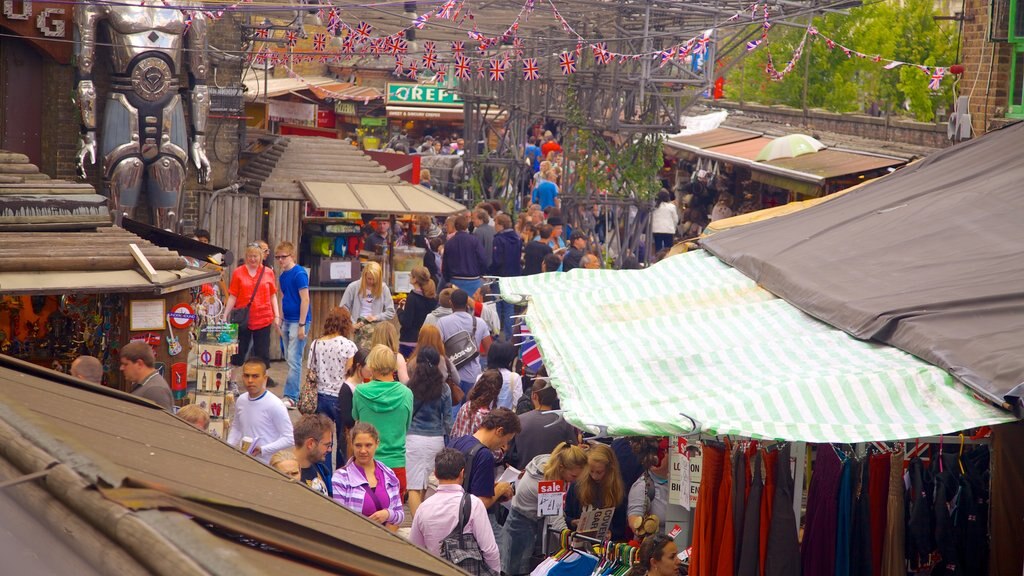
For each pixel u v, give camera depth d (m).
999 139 10.64
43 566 1.66
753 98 36.91
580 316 8.72
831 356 6.75
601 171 23.08
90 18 17.27
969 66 15.12
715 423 5.96
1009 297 6.64
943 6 32.94
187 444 3.20
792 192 22.97
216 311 12.95
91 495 1.83
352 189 18.94
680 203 29.23
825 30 33.44
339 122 40.19
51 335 10.99
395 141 37.66
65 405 3.07
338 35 20.16
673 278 9.64
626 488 8.58
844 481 6.91
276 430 9.48
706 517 7.16
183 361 11.15
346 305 14.73
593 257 17.56
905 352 6.53
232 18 19.84
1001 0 14.09
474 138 30.03
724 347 7.38
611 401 6.67
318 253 18.70
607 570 7.69
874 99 33.97
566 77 24.34
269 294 15.24
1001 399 5.61
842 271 8.15
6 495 1.80
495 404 10.41
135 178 17.86
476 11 20.73
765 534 6.91
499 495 9.08
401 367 11.36
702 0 18.66
